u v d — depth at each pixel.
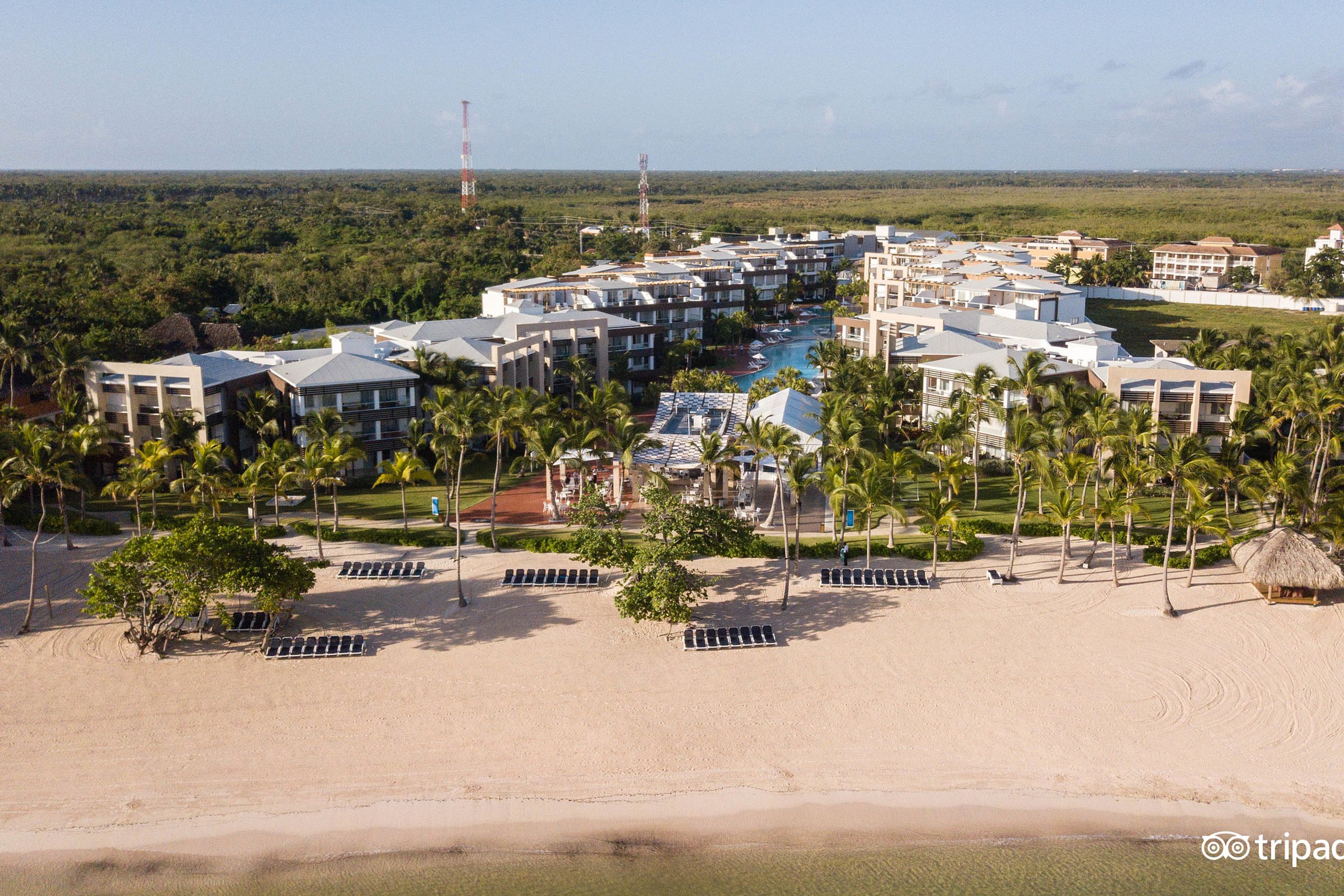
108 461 91.88
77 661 57.00
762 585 67.00
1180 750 49.16
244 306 181.00
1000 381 91.75
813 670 56.38
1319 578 60.62
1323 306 193.75
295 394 92.69
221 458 83.06
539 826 44.44
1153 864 42.19
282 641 58.69
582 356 124.44
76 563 70.25
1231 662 56.38
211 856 42.44
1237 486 70.81
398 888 40.88
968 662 56.84
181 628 61.09
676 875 41.72
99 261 189.75
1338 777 47.12
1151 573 67.44
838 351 122.88
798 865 42.22
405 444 93.75
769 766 48.41
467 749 49.50
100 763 47.97
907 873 41.72
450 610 63.75
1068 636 59.53
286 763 48.25
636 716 52.22
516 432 97.25
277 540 75.38
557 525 79.88
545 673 56.28
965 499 86.00
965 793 46.50
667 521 62.69
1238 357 97.12
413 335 118.44
